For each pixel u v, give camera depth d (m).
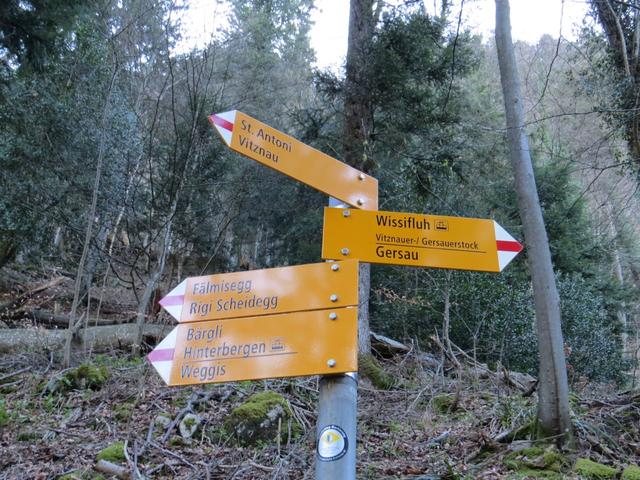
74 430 6.31
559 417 5.24
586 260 17.02
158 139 14.08
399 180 12.86
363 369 9.39
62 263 16.55
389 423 6.64
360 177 2.82
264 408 6.09
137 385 7.79
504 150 14.55
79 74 13.80
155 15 14.80
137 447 5.41
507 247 2.65
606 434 5.35
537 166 13.59
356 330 2.24
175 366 2.42
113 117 13.54
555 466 4.78
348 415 2.18
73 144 13.16
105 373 8.20
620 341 18.03
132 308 16.34
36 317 14.02
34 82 13.10
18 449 5.62
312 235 18.52
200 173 14.85
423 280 12.90
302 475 4.80
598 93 7.99
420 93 11.23
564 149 9.88
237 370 2.33
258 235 22.61
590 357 12.23
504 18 6.29
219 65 19.52
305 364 2.25
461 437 5.89
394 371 9.92
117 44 14.59
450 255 2.61
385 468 4.99
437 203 12.84
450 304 12.18
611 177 8.34
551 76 8.12
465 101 15.08
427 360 10.31
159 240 15.15
